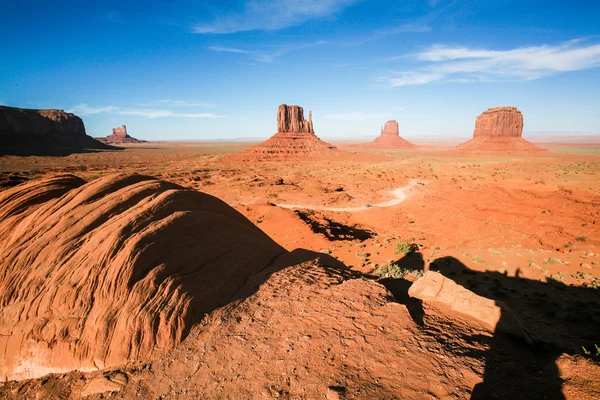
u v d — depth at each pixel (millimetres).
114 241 7426
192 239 8953
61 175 10961
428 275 9906
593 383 4762
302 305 7621
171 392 5152
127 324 6219
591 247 20391
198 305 7188
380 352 5766
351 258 22609
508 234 24578
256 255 10594
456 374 5207
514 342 6953
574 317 12727
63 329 6293
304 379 5152
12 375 6160
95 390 5305
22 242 7977
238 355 5879
